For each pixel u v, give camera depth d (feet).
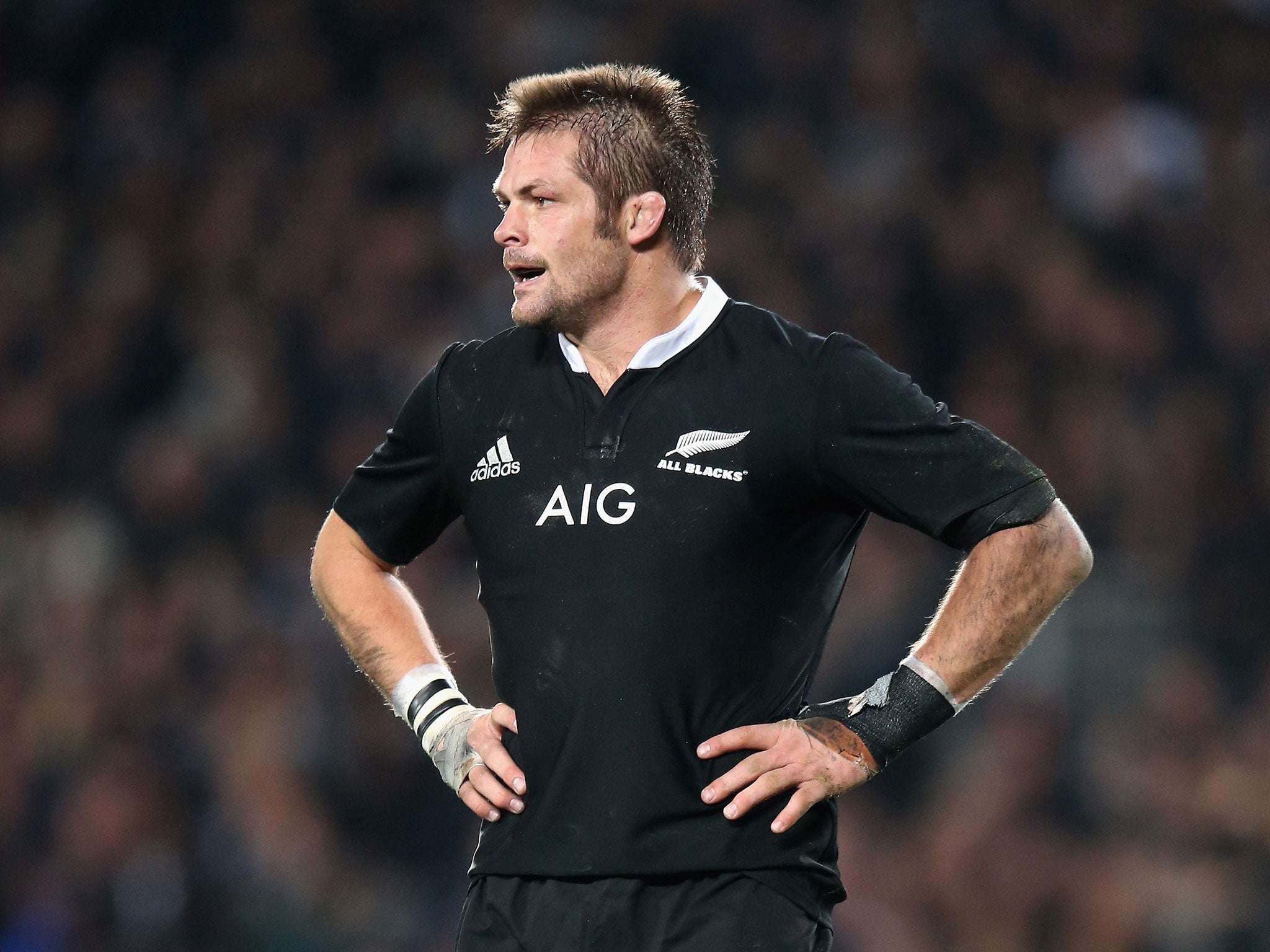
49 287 138.92
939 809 94.68
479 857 34.30
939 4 142.41
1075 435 118.73
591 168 34.83
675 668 32.89
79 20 152.66
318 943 94.22
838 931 90.02
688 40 139.85
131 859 98.17
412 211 138.21
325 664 106.11
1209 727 97.50
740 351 34.58
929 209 132.46
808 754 33.01
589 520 33.58
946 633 33.81
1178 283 130.62
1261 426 120.98
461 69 144.46
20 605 117.70
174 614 111.34
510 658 34.14
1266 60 144.05
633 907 32.37
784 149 135.44
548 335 36.14
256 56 148.15
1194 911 91.04
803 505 33.94
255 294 135.33
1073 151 136.46
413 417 37.09
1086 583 106.11
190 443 123.34
